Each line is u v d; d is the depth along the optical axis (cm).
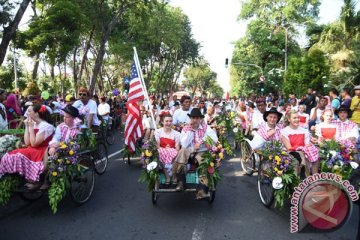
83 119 821
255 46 4447
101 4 2197
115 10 2358
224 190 702
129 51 3009
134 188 707
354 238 470
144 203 613
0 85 2691
